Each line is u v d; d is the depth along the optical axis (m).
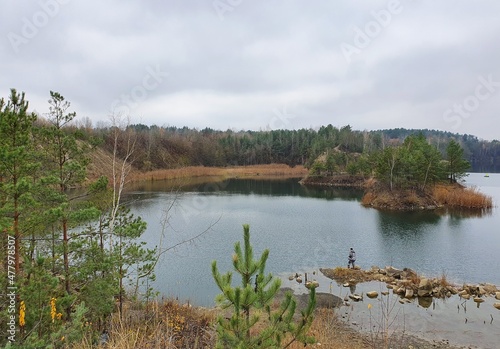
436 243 27.50
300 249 25.72
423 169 47.88
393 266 22.44
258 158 107.38
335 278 20.08
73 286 9.41
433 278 19.50
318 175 77.12
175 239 26.86
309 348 8.92
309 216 37.94
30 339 5.06
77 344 6.03
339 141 110.19
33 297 6.25
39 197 8.52
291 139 112.25
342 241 28.03
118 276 9.91
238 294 4.25
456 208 43.53
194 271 20.44
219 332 4.55
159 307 11.38
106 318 9.16
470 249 25.80
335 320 14.27
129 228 10.45
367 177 72.06
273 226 32.75
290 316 4.64
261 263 4.82
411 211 41.53
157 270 20.50
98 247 9.88
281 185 72.31
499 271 21.19
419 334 13.11
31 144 9.02
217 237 27.80
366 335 12.85
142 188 54.31
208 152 95.75
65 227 9.23
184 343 8.00
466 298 16.86
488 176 114.56
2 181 8.05
